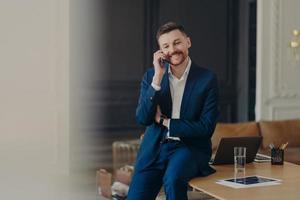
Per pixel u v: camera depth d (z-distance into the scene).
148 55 7.77
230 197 2.04
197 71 2.56
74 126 5.21
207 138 2.57
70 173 4.80
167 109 2.53
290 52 6.43
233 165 2.84
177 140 2.52
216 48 8.16
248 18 8.23
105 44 7.21
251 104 8.34
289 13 6.38
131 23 7.64
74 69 6.21
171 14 7.86
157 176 2.50
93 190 4.48
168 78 2.52
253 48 8.27
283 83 6.43
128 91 7.66
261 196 2.06
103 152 6.46
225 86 8.24
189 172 2.37
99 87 7.15
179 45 2.47
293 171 2.66
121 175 4.21
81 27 6.11
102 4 6.90
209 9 8.08
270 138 5.14
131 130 7.70
